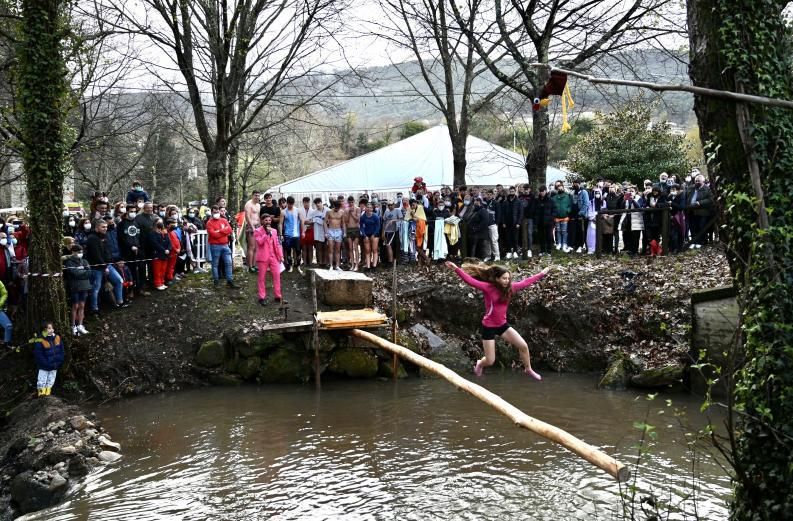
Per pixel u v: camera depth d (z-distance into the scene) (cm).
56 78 1491
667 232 1872
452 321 1841
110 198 3906
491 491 988
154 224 1739
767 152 631
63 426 1198
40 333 1445
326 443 1206
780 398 620
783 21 655
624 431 1221
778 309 622
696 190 1912
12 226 1583
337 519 913
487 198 2105
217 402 1470
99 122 2609
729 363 629
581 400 1430
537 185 2194
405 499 968
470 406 1416
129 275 1714
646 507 899
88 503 980
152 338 1634
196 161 5094
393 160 3033
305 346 1633
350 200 2044
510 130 4372
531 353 1725
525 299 1775
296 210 2033
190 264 1967
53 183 1488
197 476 1069
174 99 2722
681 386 1463
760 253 629
